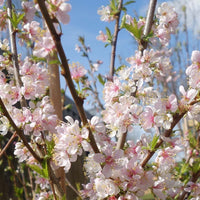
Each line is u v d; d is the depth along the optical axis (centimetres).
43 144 41
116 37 59
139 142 43
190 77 38
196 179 48
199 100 37
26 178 90
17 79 45
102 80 57
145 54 46
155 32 53
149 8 50
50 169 40
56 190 39
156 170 42
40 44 34
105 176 35
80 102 32
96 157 35
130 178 36
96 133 39
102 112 43
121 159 37
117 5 60
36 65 46
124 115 40
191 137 61
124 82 44
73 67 47
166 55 60
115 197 37
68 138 35
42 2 29
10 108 42
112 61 59
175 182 45
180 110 38
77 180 47
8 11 47
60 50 30
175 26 53
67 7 32
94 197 40
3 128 41
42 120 41
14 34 46
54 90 47
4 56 47
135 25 47
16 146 44
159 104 38
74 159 37
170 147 42
